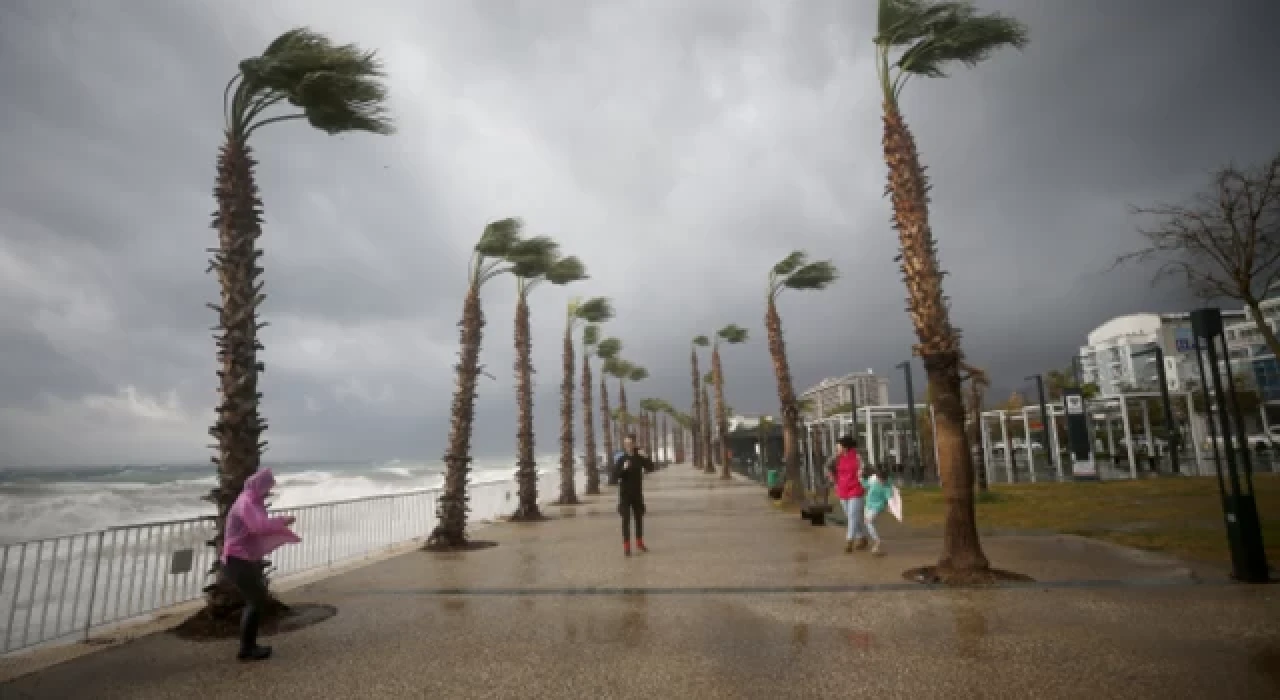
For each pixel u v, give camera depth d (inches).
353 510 441.7
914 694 160.2
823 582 303.3
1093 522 498.3
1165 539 394.0
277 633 236.8
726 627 228.5
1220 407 287.3
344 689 176.9
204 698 173.3
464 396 511.8
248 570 210.5
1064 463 1656.0
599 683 174.7
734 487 1181.1
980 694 159.2
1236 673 168.1
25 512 916.6
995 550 372.2
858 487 398.9
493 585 318.7
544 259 562.9
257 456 269.6
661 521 619.2
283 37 279.7
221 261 272.8
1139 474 1111.0
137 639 233.6
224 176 277.6
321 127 310.5
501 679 180.5
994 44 340.2
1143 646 191.9
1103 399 1132.5
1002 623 221.9
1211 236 404.5
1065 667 175.9
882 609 247.4
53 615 353.1
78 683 186.7
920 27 337.1
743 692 165.0
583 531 561.0
